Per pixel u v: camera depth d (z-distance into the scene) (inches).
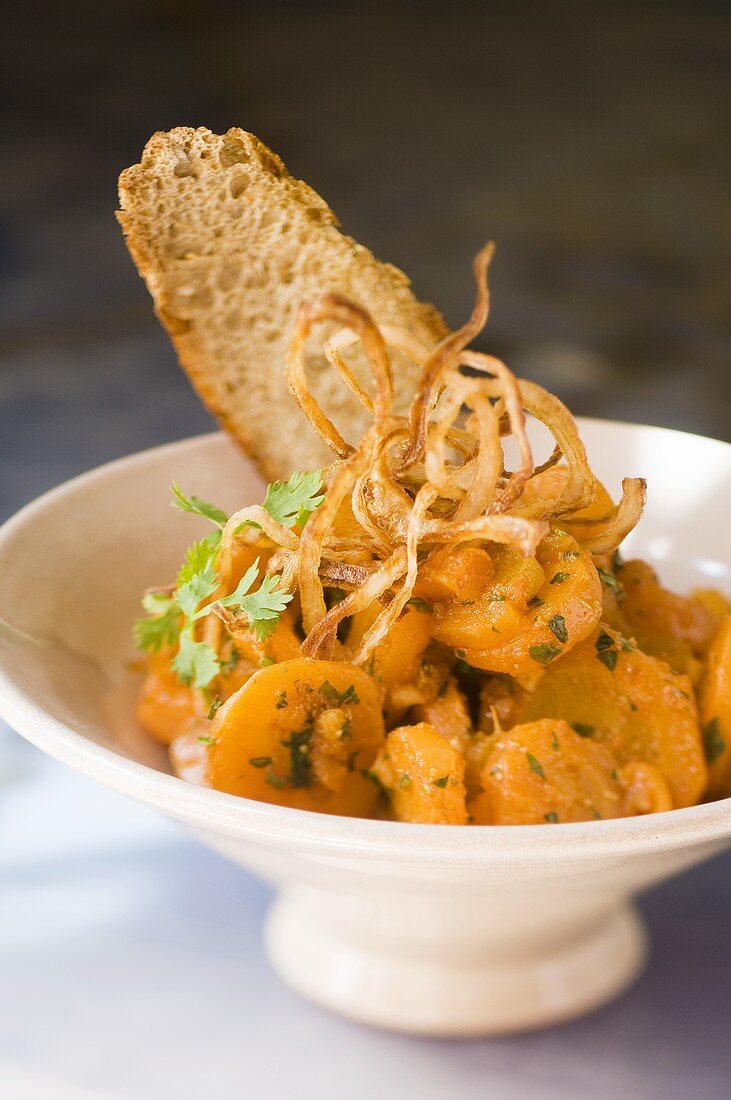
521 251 43.5
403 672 15.6
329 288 17.7
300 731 15.3
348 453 15.3
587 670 15.8
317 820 13.6
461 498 14.8
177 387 33.6
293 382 14.8
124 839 19.2
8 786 19.7
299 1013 17.4
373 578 15.0
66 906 18.4
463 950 16.7
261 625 15.5
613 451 18.7
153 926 18.2
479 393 14.4
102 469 18.0
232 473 18.5
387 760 15.4
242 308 17.7
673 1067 16.8
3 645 16.0
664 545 18.4
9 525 17.0
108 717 16.6
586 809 15.3
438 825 13.6
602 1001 17.4
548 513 15.3
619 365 36.0
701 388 34.8
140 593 17.7
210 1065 16.9
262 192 17.3
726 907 18.4
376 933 16.8
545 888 14.5
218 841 14.7
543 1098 16.6
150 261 17.4
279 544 15.7
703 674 16.5
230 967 17.8
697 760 15.7
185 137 17.1
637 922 18.1
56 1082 16.6
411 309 17.8
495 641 15.3
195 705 16.5
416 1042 17.1
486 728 15.8
